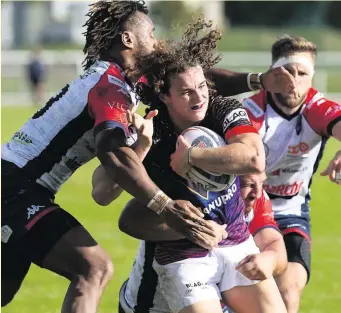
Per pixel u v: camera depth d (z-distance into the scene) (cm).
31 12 16650
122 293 1811
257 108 2072
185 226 1556
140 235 1666
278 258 1686
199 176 1612
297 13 17150
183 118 1647
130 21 1731
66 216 1745
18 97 11056
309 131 2058
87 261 1686
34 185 1753
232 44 14312
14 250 1762
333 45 14425
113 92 1656
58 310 2480
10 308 2492
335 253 3334
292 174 2100
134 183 1556
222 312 1659
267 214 1809
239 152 1567
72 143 1734
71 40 16738
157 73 1630
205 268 1641
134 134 1695
